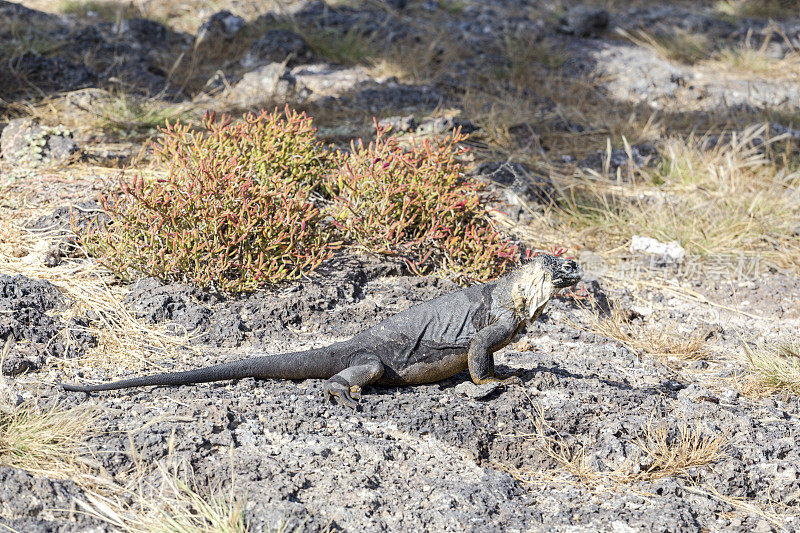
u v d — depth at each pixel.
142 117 17.31
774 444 8.85
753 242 15.38
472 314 9.22
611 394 9.52
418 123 18.19
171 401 8.48
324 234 12.42
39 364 8.99
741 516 7.84
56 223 12.11
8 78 18.39
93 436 7.76
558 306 12.42
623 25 27.33
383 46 23.77
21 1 23.75
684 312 13.02
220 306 10.84
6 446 7.41
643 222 15.59
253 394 8.86
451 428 8.45
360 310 11.13
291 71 21.44
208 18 23.00
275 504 7.11
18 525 6.64
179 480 7.30
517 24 25.64
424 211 12.80
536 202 15.94
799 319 12.91
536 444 8.49
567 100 21.42
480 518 7.32
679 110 21.78
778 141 19.55
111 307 10.42
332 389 8.75
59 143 14.73
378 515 7.27
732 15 29.11
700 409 9.43
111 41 21.11
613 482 8.14
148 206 11.20
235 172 11.96
